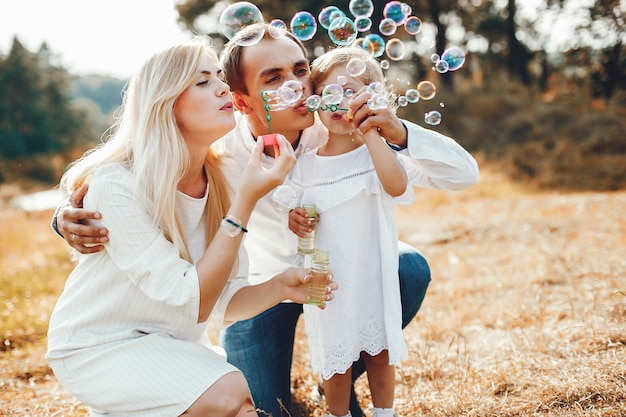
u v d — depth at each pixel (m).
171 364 1.61
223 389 1.58
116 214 1.64
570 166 10.81
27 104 37.81
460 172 1.95
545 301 3.05
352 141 1.95
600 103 12.88
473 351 2.64
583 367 2.23
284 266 2.17
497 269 3.99
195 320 1.63
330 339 1.89
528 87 15.73
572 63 12.05
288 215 1.98
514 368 2.33
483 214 6.60
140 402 1.60
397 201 1.89
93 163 1.77
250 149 2.20
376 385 2.00
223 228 1.66
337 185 1.90
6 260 5.64
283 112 1.97
